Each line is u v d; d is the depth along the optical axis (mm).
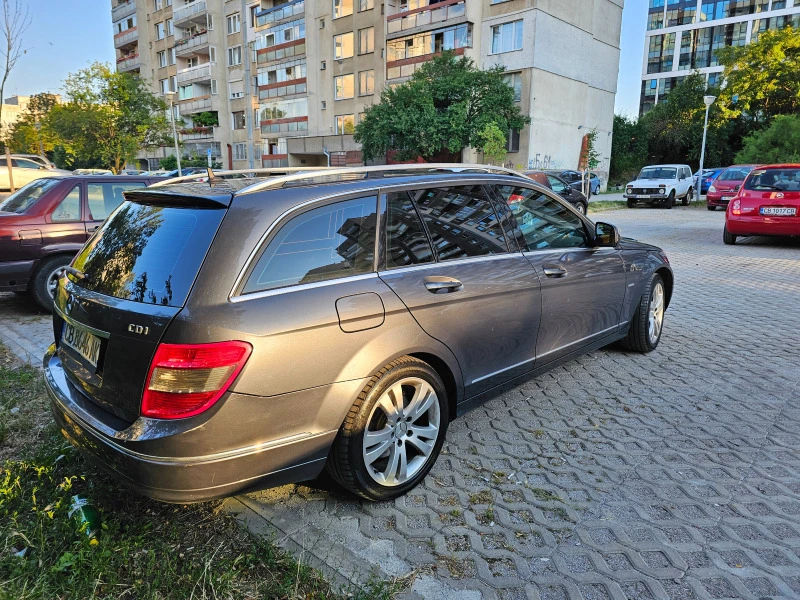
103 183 7145
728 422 3883
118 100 30406
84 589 2264
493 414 4039
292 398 2453
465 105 31328
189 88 58469
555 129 36938
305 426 2527
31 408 3979
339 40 43281
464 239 3346
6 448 3465
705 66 79062
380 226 2936
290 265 2557
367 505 2943
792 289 8008
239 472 2371
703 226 16844
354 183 2912
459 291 3139
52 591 2246
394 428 2900
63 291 3002
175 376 2236
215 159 56969
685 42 80312
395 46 39688
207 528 2729
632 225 17266
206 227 2492
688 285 8422
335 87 44562
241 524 2758
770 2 72500
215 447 2287
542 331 3799
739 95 39500
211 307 2297
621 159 48219
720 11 76562
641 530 2730
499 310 3398
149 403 2273
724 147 46094
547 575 2432
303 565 2428
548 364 3963
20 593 2188
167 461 2240
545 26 34344
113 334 2426
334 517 2838
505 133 32031
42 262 6676
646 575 2426
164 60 62250
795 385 4516
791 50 37781
